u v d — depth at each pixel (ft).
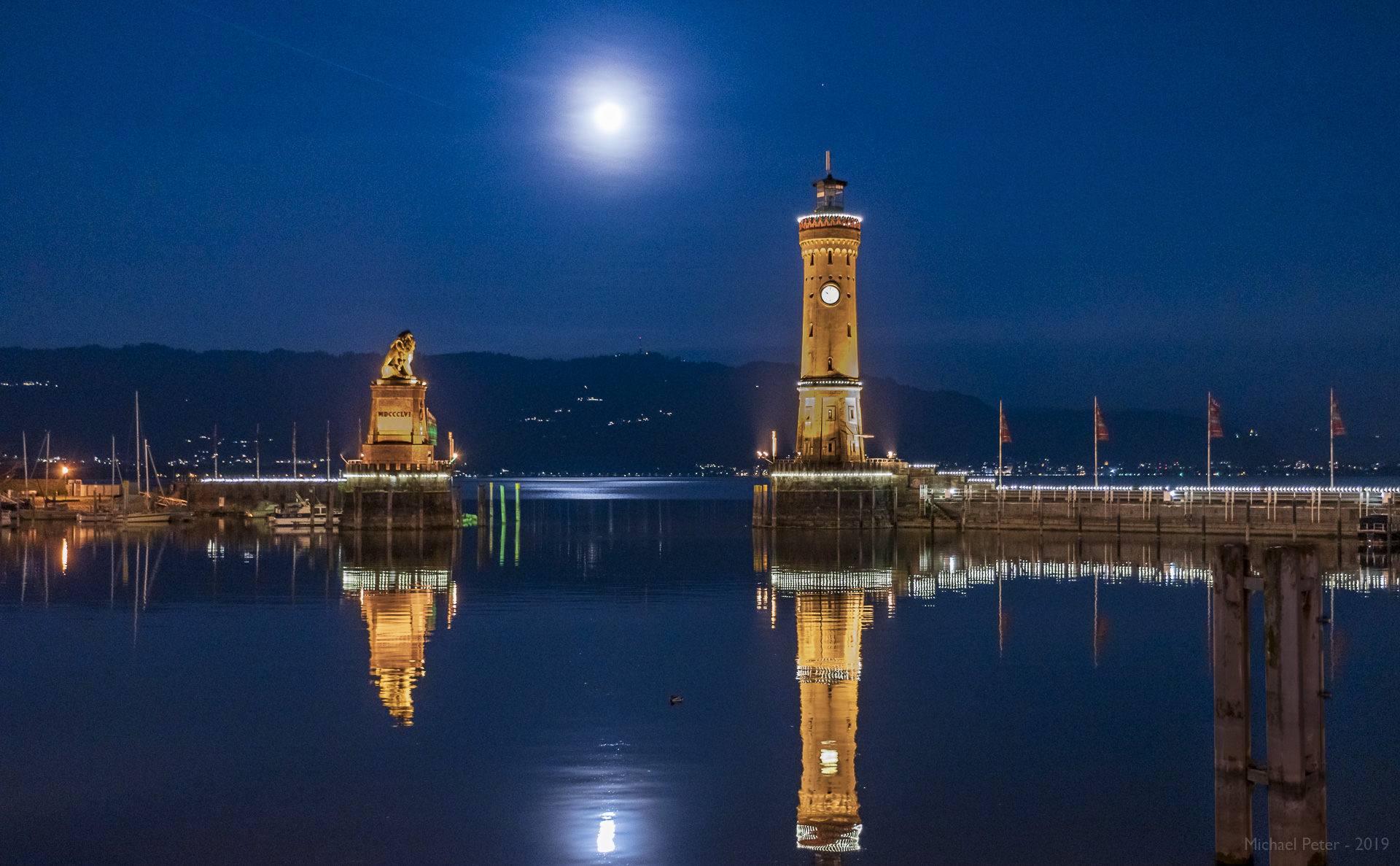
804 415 403.13
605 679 146.41
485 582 250.78
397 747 116.67
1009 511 384.47
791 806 99.91
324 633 180.55
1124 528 365.40
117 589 236.22
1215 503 355.15
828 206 400.26
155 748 116.57
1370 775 106.83
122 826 95.96
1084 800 101.45
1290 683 74.95
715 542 368.27
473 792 103.45
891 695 138.10
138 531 425.69
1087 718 127.34
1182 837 93.25
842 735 120.67
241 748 116.47
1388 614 192.03
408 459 412.57
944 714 129.18
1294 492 349.00
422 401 419.13
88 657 161.07
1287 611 74.49
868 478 395.75
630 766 110.52
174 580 254.27
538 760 112.27
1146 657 159.63
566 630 184.14
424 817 97.55
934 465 449.89
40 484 568.41
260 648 168.25
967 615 197.26
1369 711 128.16
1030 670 151.74
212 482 518.37
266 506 499.10
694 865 88.22
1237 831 80.74
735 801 101.04
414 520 411.75
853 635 178.40
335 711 130.31
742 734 120.78
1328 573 248.93
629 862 88.89
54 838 93.66
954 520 391.24
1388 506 323.57
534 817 97.40
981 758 113.09
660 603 215.31
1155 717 127.65
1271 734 76.48
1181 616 195.11
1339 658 155.84
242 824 96.32
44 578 258.57
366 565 289.74
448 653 163.94
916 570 269.85
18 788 105.09
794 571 269.85
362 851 90.84
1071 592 226.58
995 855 90.12
